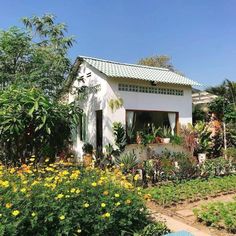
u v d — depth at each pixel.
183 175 11.57
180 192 9.58
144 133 14.98
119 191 6.18
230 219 6.63
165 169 11.55
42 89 14.73
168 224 7.09
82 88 16.03
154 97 15.62
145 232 5.93
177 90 16.52
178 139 15.46
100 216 5.54
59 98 15.71
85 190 5.90
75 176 6.41
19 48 14.72
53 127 9.17
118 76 14.05
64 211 5.28
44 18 16.19
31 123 8.87
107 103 14.38
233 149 14.38
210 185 10.48
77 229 5.36
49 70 15.16
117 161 12.73
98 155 13.48
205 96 19.72
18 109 8.70
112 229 5.80
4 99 9.04
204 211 7.39
